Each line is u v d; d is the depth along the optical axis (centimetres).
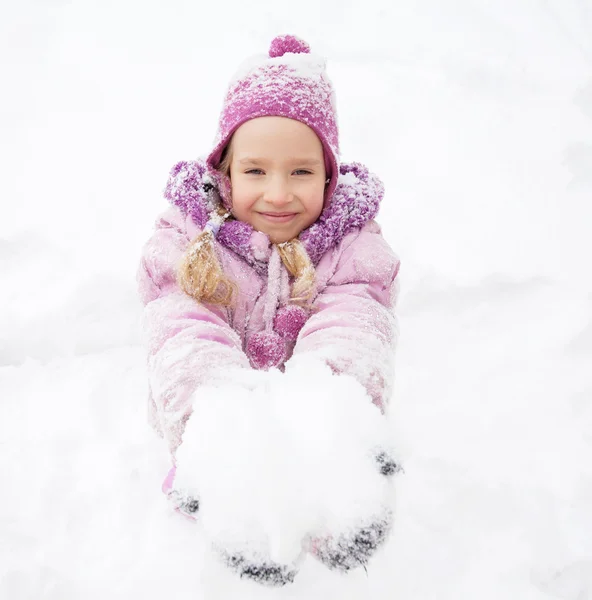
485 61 327
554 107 296
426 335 200
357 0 398
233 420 85
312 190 132
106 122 290
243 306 136
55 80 315
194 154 273
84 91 309
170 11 381
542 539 141
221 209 141
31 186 250
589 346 191
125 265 213
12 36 341
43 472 152
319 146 133
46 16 363
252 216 135
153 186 255
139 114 296
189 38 356
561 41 356
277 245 137
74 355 191
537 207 245
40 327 190
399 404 177
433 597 129
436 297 208
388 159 270
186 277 122
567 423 171
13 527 139
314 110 130
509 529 143
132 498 146
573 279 212
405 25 374
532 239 229
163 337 116
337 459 82
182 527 138
